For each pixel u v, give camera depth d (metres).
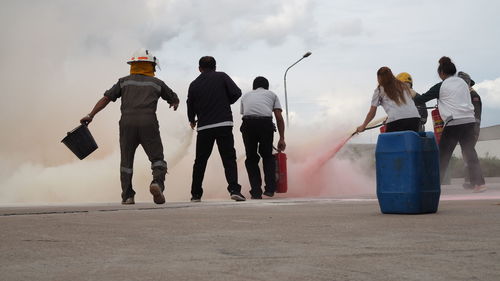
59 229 3.68
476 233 3.26
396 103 6.50
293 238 3.16
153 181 6.74
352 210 5.12
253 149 8.75
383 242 2.96
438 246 2.79
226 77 7.74
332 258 2.50
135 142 6.91
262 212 4.98
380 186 4.71
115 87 6.95
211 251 2.74
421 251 2.65
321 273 2.19
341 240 3.05
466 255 2.54
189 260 2.50
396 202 4.59
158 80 7.00
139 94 6.86
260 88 8.95
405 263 2.37
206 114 7.62
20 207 6.29
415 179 4.54
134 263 2.44
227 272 2.23
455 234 3.23
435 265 2.32
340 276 2.13
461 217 4.23
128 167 6.89
